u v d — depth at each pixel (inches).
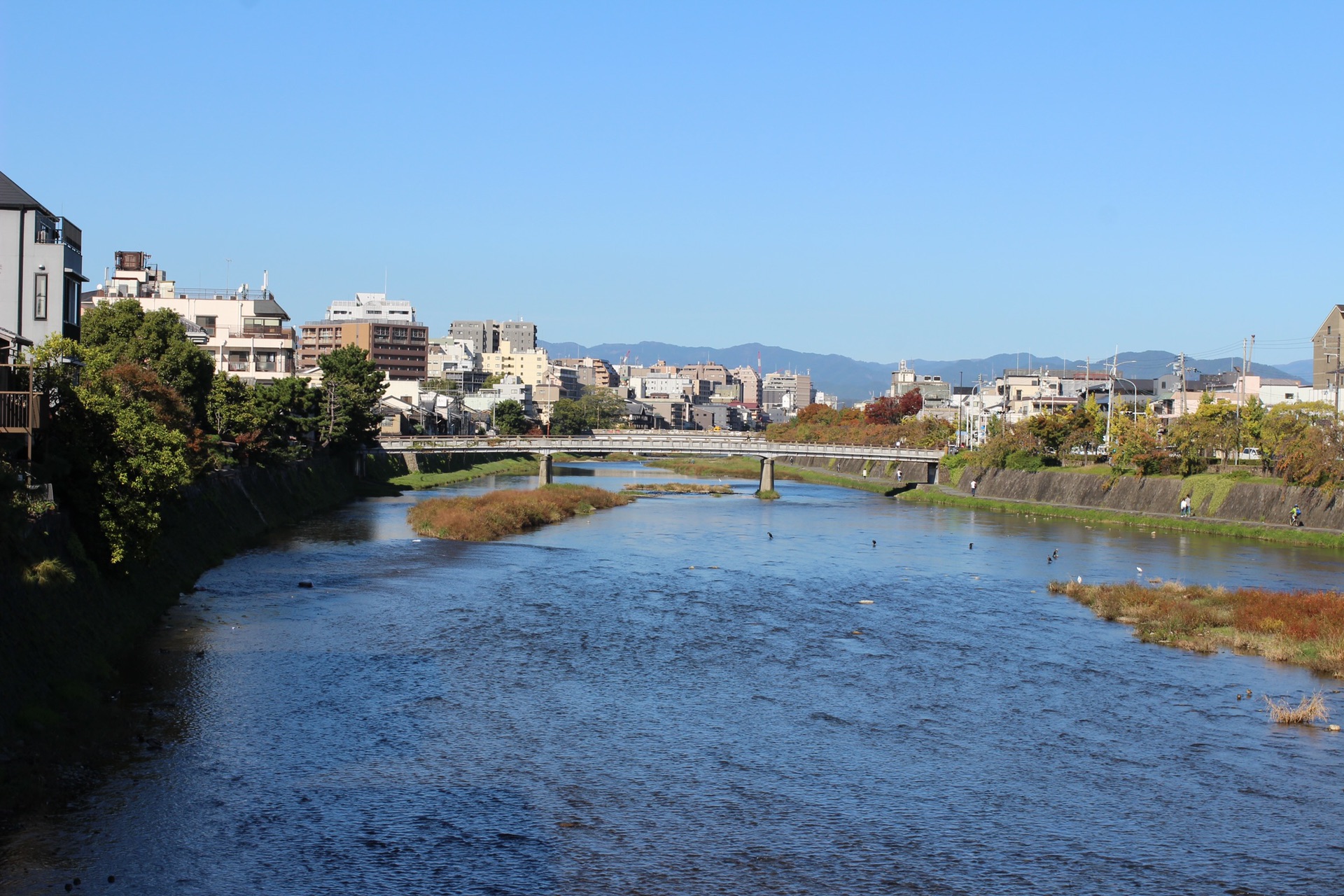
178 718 1464.1
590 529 3882.9
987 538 3774.6
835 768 1380.4
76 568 1704.0
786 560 3152.1
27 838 1093.8
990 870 1112.2
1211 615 2186.3
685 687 1724.9
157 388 2795.3
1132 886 1086.4
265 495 3548.2
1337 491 3730.3
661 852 1133.7
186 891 1016.9
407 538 3376.0
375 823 1178.0
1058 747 1469.0
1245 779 1362.0
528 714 1562.5
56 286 2468.0
